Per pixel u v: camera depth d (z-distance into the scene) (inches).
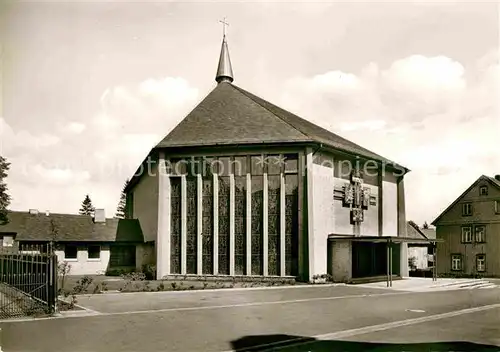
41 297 661.3
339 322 611.8
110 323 582.6
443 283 1290.6
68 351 438.9
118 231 1579.7
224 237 1270.9
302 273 1203.2
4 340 481.4
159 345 466.3
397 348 464.4
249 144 1250.6
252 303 794.8
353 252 1342.3
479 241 1964.8
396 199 1562.5
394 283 1259.8
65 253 1497.3
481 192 1985.7
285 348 463.8
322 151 1272.1
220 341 486.9
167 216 1316.4
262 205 1251.8
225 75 1692.9
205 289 1030.4
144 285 1111.0
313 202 1214.9
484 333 549.0
